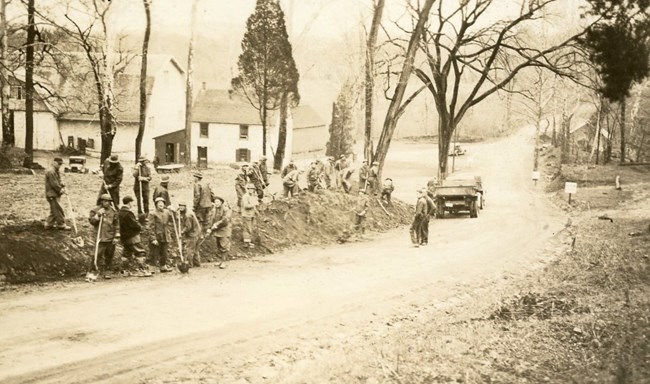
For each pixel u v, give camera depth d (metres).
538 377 10.35
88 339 11.73
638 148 64.81
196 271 18.28
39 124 59.28
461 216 35.75
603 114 60.75
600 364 10.87
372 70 35.84
